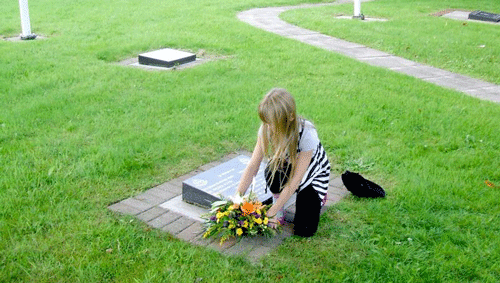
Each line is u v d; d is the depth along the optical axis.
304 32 13.02
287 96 3.67
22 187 4.67
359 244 3.92
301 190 3.96
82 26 13.24
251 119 6.58
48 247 3.80
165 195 4.69
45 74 8.56
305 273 3.58
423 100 7.55
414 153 5.63
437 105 7.34
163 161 5.39
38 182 4.75
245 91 7.81
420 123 6.57
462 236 4.00
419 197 4.57
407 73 9.62
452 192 4.72
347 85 8.27
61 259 3.68
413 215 4.32
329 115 6.76
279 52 10.52
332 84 8.34
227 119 6.63
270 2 18.38
